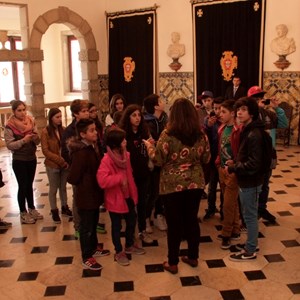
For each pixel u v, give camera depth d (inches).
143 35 395.2
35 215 180.4
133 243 146.7
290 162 269.6
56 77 534.3
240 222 158.6
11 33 499.8
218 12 343.0
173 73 384.5
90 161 129.0
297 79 314.7
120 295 120.0
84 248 135.2
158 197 164.2
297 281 125.2
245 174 127.3
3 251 150.5
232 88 336.2
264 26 322.7
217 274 130.1
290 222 170.6
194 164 123.6
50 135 172.6
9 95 521.0
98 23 416.8
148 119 157.3
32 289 124.6
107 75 433.1
